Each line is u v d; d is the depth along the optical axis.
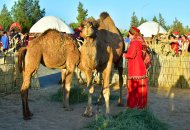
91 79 6.39
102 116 5.81
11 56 8.83
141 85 6.34
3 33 14.86
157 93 9.37
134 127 5.32
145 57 6.43
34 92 8.92
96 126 5.55
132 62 6.38
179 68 10.55
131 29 6.43
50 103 7.68
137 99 6.35
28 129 5.62
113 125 5.43
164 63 10.63
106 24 7.02
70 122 6.07
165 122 6.16
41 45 6.41
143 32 20.30
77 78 10.30
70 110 6.98
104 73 6.42
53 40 6.61
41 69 14.72
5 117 6.34
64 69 7.31
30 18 37.81
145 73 6.38
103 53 6.26
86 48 6.02
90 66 6.16
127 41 12.95
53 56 6.60
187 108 7.42
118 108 7.34
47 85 10.16
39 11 38.34
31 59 6.22
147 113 5.76
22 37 15.82
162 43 11.90
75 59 6.91
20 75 9.01
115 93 9.13
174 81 10.59
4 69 8.62
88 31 5.73
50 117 6.41
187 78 10.49
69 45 6.85
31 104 7.52
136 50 6.28
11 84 8.81
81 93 7.93
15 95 8.47
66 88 7.00
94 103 7.72
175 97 8.79
